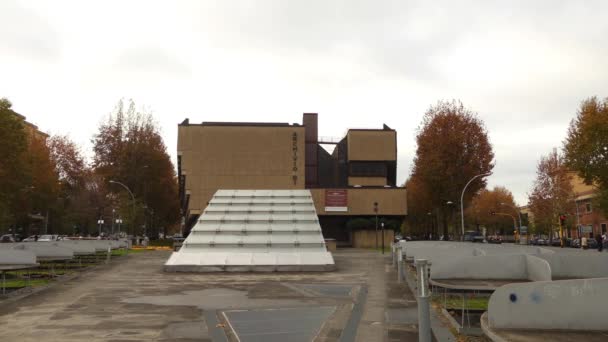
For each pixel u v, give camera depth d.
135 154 59.72
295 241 28.81
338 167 69.62
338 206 59.69
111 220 73.62
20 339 9.34
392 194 60.12
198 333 9.84
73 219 73.56
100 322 11.08
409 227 113.31
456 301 13.27
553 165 67.00
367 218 59.81
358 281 19.97
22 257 18.69
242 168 61.50
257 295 15.75
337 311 12.43
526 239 87.75
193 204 60.38
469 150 54.62
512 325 7.14
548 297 7.11
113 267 26.97
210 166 61.28
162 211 72.44
